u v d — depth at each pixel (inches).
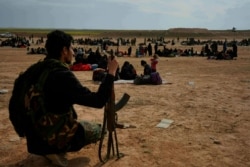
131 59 1302.9
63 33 166.6
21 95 163.0
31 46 2384.4
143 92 482.0
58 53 164.7
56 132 160.7
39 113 158.6
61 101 159.9
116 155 209.6
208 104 391.9
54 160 181.9
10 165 194.4
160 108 366.9
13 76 682.2
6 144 234.5
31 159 201.6
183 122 302.5
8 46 2340.1
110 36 5861.2
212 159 208.1
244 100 420.8
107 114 194.4
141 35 6136.8
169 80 642.2
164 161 203.0
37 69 162.7
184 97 440.8
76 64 834.2
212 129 279.1
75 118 175.3
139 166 194.2
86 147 223.9
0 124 291.7
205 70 868.0
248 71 841.5
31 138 169.3
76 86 158.7
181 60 1262.3
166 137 253.6
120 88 525.0
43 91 157.8
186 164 199.2
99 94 161.6
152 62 663.1
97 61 868.6
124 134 259.9
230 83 599.2
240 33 6633.9
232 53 1333.7
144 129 276.5
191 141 244.2
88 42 2778.1
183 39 4987.7
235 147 232.2
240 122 304.2
